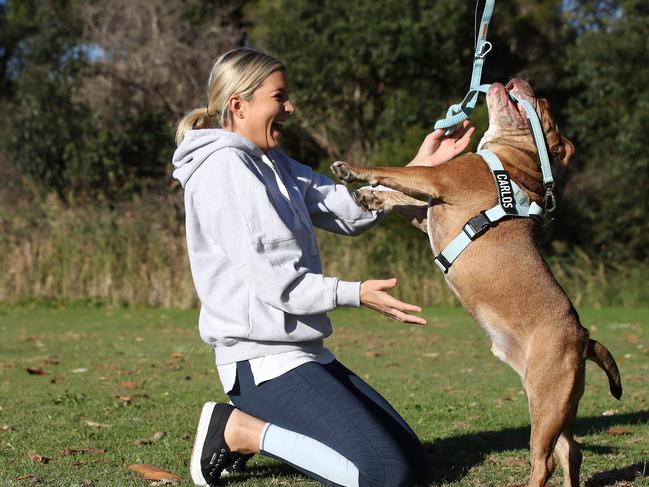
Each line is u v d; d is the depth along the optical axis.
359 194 4.36
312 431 3.66
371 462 3.57
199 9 22.88
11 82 29.12
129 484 3.91
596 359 4.04
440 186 4.03
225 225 3.68
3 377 7.26
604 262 17.55
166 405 5.95
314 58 19.39
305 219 3.94
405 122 18.92
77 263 14.40
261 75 3.87
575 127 18.41
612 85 17.28
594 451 4.79
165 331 10.97
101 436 4.96
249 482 4.00
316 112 20.55
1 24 28.77
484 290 3.98
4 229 14.73
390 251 14.37
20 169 20.84
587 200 18.73
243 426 3.80
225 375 3.82
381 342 9.98
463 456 4.63
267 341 3.73
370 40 19.00
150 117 21.02
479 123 14.41
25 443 4.77
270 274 3.58
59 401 6.03
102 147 20.31
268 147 3.96
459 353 9.05
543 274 3.97
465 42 19.94
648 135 16.91
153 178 21.28
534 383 3.84
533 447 3.82
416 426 5.37
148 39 21.89
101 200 19.53
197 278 3.81
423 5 19.62
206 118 4.04
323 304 3.57
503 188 4.07
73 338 10.22
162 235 14.54
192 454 3.90
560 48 24.81
